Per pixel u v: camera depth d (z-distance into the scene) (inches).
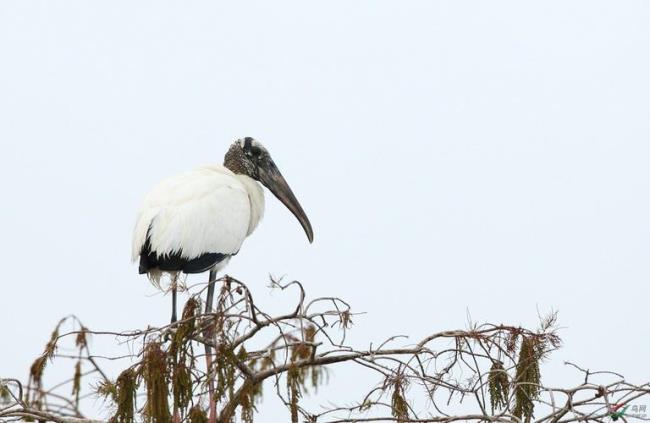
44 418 459.5
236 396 411.5
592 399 420.5
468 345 439.5
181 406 394.0
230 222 661.9
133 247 636.7
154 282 656.4
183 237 631.8
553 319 464.8
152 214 634.2
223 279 421.4
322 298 437.7
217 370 403.2
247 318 416.8
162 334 408.5
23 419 461.4
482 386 437.1
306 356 447.2
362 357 448.1
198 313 408.2
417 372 439.8
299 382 444.5
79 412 500.4
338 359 449.7
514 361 432.8
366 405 442.0
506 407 430.0
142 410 401.1
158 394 386.9
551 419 423.8
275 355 466.6
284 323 430.3
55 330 486.6
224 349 403.2
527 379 428.8
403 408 434.6
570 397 416.2
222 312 409.4
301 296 433.4
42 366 472.4
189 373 395.9
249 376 428.5
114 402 409.4
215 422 445.7
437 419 435.5
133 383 400.5
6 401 483.2
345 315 432.8
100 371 490.3
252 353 435.5
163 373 389.7
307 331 445.7
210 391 419.5
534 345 430.0
